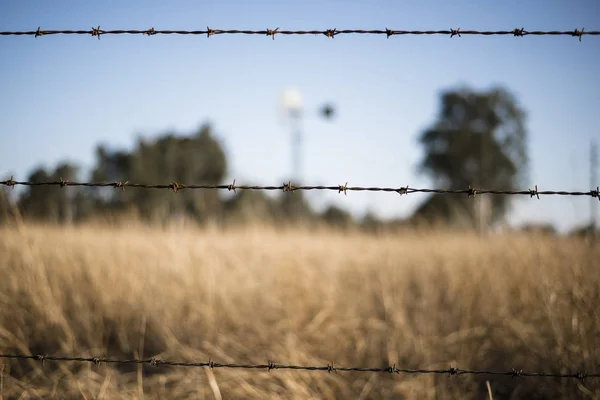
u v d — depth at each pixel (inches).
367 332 138.7
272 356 119.6
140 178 572.4
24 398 103.8
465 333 127.0
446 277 165.0
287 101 533.6
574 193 83.4
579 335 108.0
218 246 190.9
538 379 107.2
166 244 178.2
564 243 147.2
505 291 140.1
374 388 110.8
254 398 102.5
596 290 117.5
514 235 173.2
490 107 1052.5
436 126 1091.3
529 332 121.5
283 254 193.3
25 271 143.0
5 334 119.7
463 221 229.6
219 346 127.0
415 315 143.8
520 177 1015.0
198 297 144.6
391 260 183.8
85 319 134.0
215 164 618.5
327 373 111.4
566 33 85.4
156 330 134.4
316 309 149.9
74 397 104.0
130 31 90.4
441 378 112.3
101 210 219.0
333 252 203.2
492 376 112.9
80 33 90.0
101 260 164.4
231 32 90.9
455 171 1042.1
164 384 111.3
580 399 99.2
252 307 149.6
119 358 124.7
